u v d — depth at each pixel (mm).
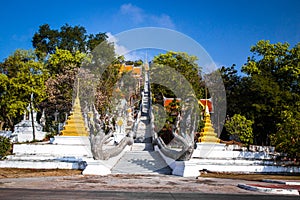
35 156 23109
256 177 18656
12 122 41625
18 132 35281
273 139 25625
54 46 55406
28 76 34000
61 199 10234
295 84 37281
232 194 12172
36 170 19188
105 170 18828
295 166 21953
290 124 22531
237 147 27906
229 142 30734
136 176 18281
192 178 17672
